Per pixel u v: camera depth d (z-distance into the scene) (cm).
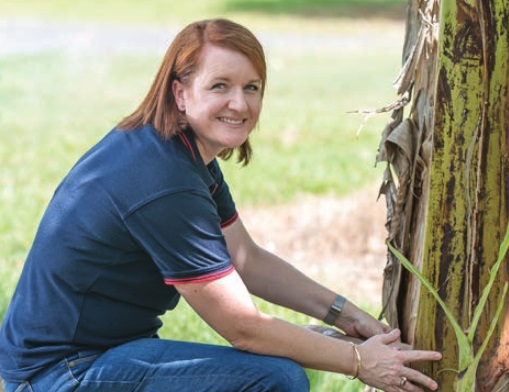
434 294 343
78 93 1680
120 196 350
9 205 909
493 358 349
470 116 340
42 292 363
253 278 416
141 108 367
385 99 1595
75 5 2936
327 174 1039
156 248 350
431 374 359
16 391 366
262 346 360
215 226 354
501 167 339
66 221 360
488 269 345
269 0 2997
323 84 1756
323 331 403
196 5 2936
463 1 335
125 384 360
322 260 772
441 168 346
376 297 675
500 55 334
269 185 990
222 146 374
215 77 352
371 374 360
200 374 359
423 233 363
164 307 377
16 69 1909
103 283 360
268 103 1543
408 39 386
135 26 2533
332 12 2803
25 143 1238
